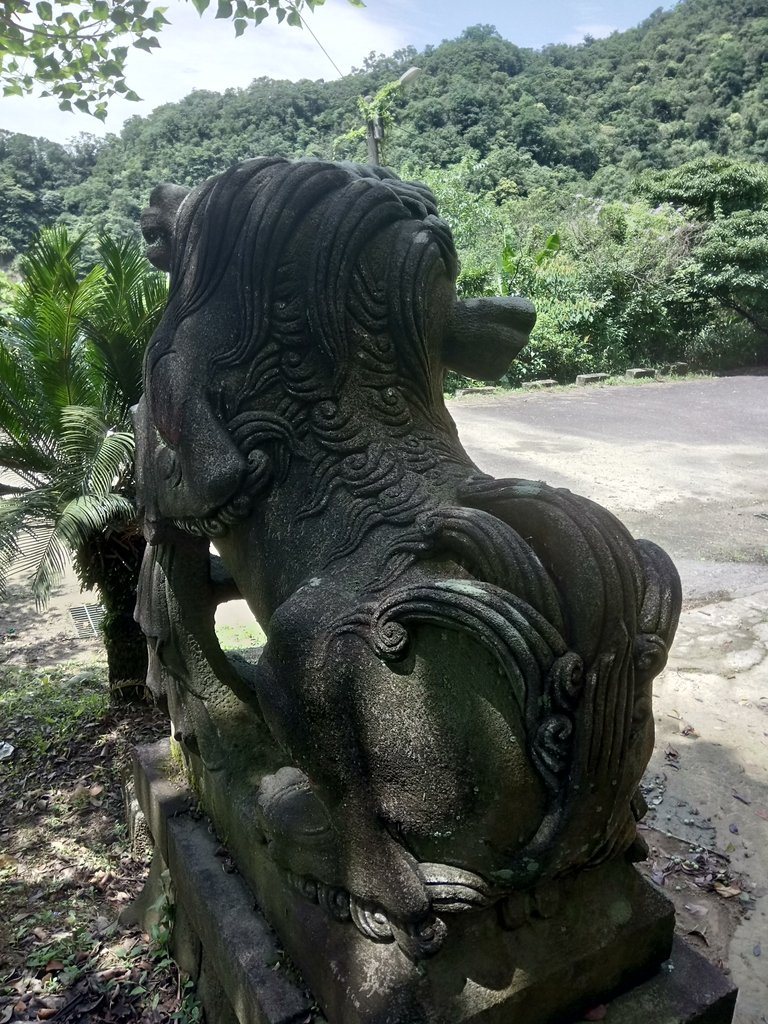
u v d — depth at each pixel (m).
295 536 1.47
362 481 1.44
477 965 1.32
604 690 1.17
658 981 1.48
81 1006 2.05
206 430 1.49
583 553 1.19
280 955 1.57
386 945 1.35
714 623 4.23
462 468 1.50
